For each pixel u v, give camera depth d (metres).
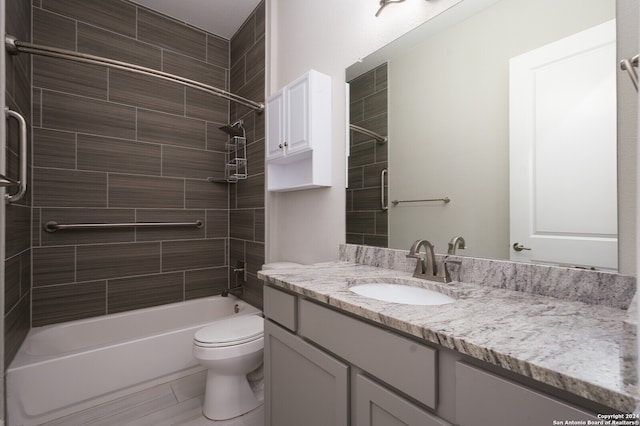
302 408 1.04
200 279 2.58
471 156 1.07
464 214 1.09
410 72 1.28
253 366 1.62
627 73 0.74
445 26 1.16
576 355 0.49
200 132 2.59
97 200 2.13
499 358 0.50
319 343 0.95
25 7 1.77
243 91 2.54
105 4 2.18
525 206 0.93
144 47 2.33
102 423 1.51
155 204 2.37
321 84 1.62
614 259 0.76
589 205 0.80
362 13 1.50
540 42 0.91
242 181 2.53
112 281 2.19
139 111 2.30
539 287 0.88
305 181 1.79
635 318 0.55
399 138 1.33
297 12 1.96
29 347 1.69
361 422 0.80
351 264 1.47
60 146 2.00
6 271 1.41
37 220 1.92
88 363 1.62
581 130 0.82
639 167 0.33
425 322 0.65
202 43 2.63
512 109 0.97
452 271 1.10
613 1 0.77
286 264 1.87
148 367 1.80
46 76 1.95
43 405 1.48
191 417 1.56
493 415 0.53
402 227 1.31
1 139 1.30
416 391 0.66
